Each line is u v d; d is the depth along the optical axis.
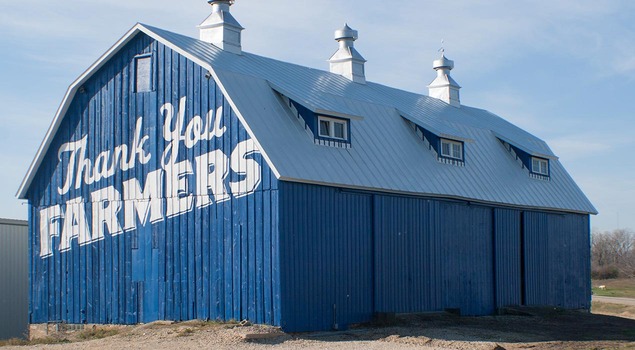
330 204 27.56
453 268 33.47
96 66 29.91
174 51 28.55
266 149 25.92
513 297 37.28
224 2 32.84
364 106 32.62
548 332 30.25
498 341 26.77
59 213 30.70
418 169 32.34
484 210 35.81
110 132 29.80
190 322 26.64
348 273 28.05
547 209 39.75
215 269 26.83
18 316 37.34
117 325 28.81
